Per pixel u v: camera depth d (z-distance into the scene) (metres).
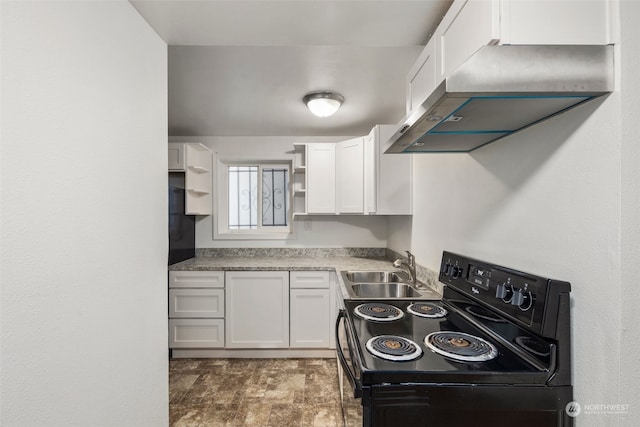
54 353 0.78
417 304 1.57
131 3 1.13
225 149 3.60
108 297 0.99
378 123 3.13
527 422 0.85
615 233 0.75
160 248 1.33
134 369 1.14
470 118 0.98
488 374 0.86
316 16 1.22
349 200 2.99
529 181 1.06
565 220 0.90
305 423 2.00
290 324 2.95
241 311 2.95
